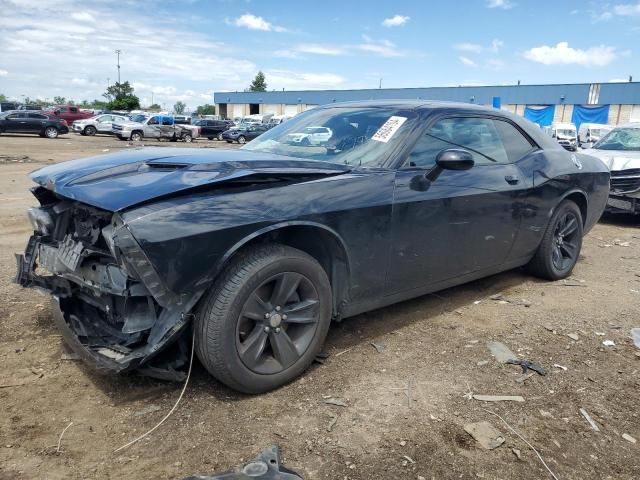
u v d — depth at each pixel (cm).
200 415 276
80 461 240
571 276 538
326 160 359
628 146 914
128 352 277
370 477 233
